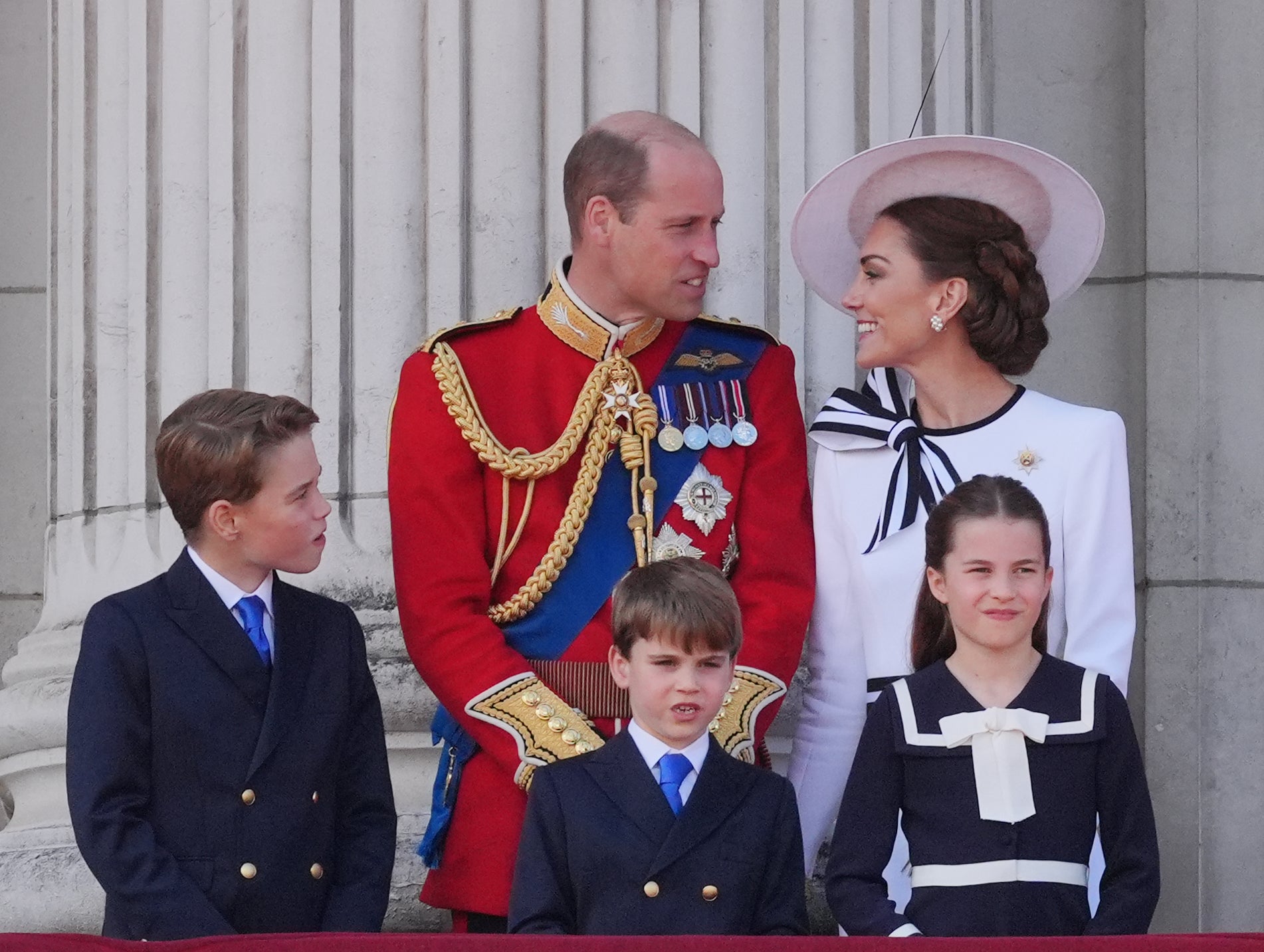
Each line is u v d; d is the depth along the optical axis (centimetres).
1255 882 2112
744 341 1584
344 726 1398
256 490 1362
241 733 1348
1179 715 2128
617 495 1509
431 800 1695
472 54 1820
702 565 1345
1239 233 2188
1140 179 2216
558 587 1488
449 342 1541
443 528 1473
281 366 1806
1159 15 2208
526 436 1509
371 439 1789
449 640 1441
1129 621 1465
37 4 2331
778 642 1465
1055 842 1317
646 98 1819
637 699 1334
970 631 1346
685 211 1484
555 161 1816
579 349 1534
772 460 1539
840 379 1834
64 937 1115
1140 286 2200
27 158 2325
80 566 1906
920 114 1778
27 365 2303
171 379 1858
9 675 1909
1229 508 2158
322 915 1373
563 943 1101
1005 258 1503
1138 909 1309
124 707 1328
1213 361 2172
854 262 1608
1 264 2312
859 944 1109
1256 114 2194
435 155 1811
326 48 1828
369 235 1806
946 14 1931
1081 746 1332
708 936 1115
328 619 1415
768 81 1852
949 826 1325
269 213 1823
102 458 1903
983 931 1303
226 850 1330
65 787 1775
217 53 1864
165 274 1872
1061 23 2247
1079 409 1504
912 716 1347
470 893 1442
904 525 1493
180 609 1363
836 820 1426
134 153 1908
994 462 1490
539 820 1331
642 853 1310
